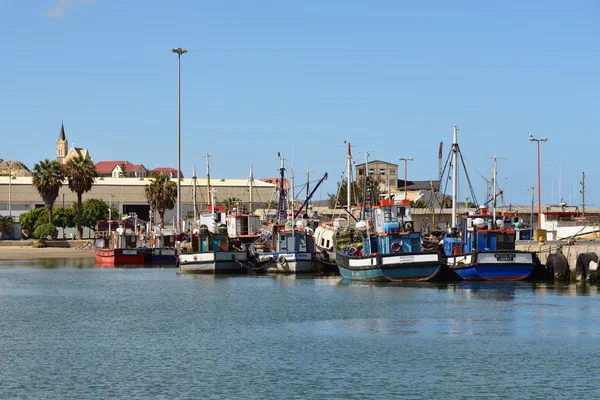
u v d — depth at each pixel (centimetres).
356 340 5375
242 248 11162
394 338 5422
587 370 4484
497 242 8831
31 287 9400
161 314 6756
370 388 4162
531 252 8588
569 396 4003
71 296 8288
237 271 10675
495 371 4475
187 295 8188
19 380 4378
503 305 6850
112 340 5503
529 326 5803
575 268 8481
